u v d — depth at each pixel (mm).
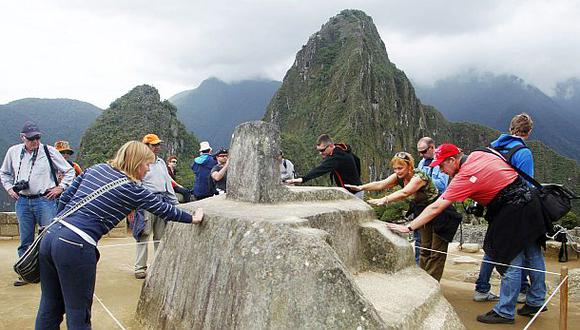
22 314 4078
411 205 4953
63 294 2736
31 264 2928
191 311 3154
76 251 2684
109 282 5262
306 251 2613
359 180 5316
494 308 3986
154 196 2953
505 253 3846
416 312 2996
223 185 6336
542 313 4184
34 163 4930
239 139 3945
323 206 3641
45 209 4969
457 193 3807
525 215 3797
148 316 3736
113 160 2951
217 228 3174
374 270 3754
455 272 6910
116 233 8578
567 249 8484
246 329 2623
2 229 8141
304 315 2488
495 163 3840
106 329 3764
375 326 2471
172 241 3818
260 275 2695
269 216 3086
